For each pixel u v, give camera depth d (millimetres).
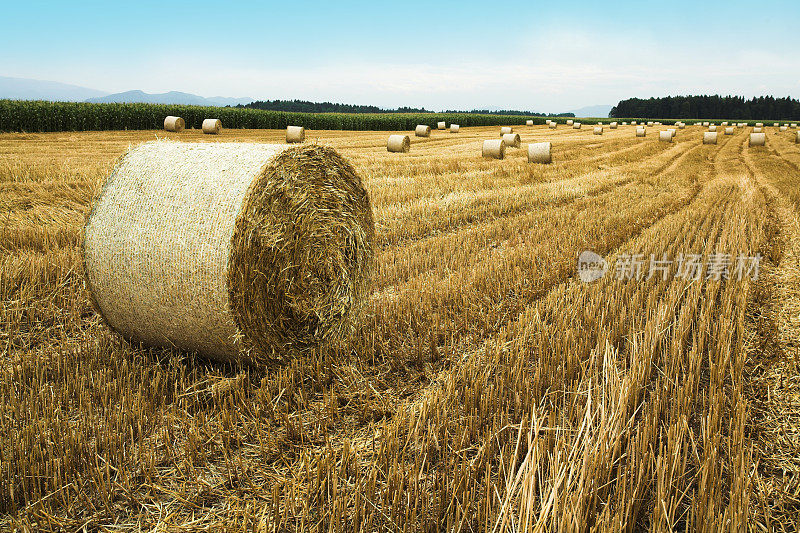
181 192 4191
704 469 2822
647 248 7840
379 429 3471
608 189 14336
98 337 4867
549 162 19422
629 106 152625
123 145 20703
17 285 5609
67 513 2777
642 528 2709
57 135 26391
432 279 6352
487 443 3141
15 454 3066
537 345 4512
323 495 2807
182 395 3740
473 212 10344
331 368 4328
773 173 19500
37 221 8117
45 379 3984
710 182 16719
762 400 3844
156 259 4164
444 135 40750
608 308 5422
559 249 7750
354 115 54219
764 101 140125
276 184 4266
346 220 5090
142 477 3047
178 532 2680
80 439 3186
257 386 4129
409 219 9625
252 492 2943
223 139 26875
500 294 5859
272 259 4305
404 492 2859
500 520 2605
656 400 3574
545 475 2900
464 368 4168
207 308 4113
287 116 47875
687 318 5035
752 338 4855
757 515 2748
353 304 5223
